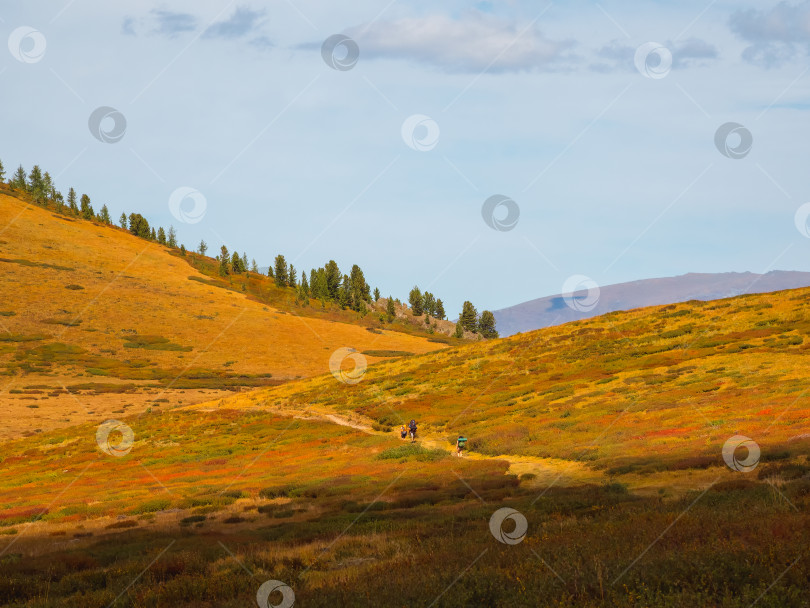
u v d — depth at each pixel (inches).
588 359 2989.7
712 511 628.4
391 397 3088.1
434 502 1202.6
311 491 1485.0
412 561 553.3
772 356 2249.0
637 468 1176.2
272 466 2090.3
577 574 402.0
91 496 1776.6
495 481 1312.7
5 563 876.0
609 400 2149.4
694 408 1752.0
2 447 3026.6
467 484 1337.4
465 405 2657.5
